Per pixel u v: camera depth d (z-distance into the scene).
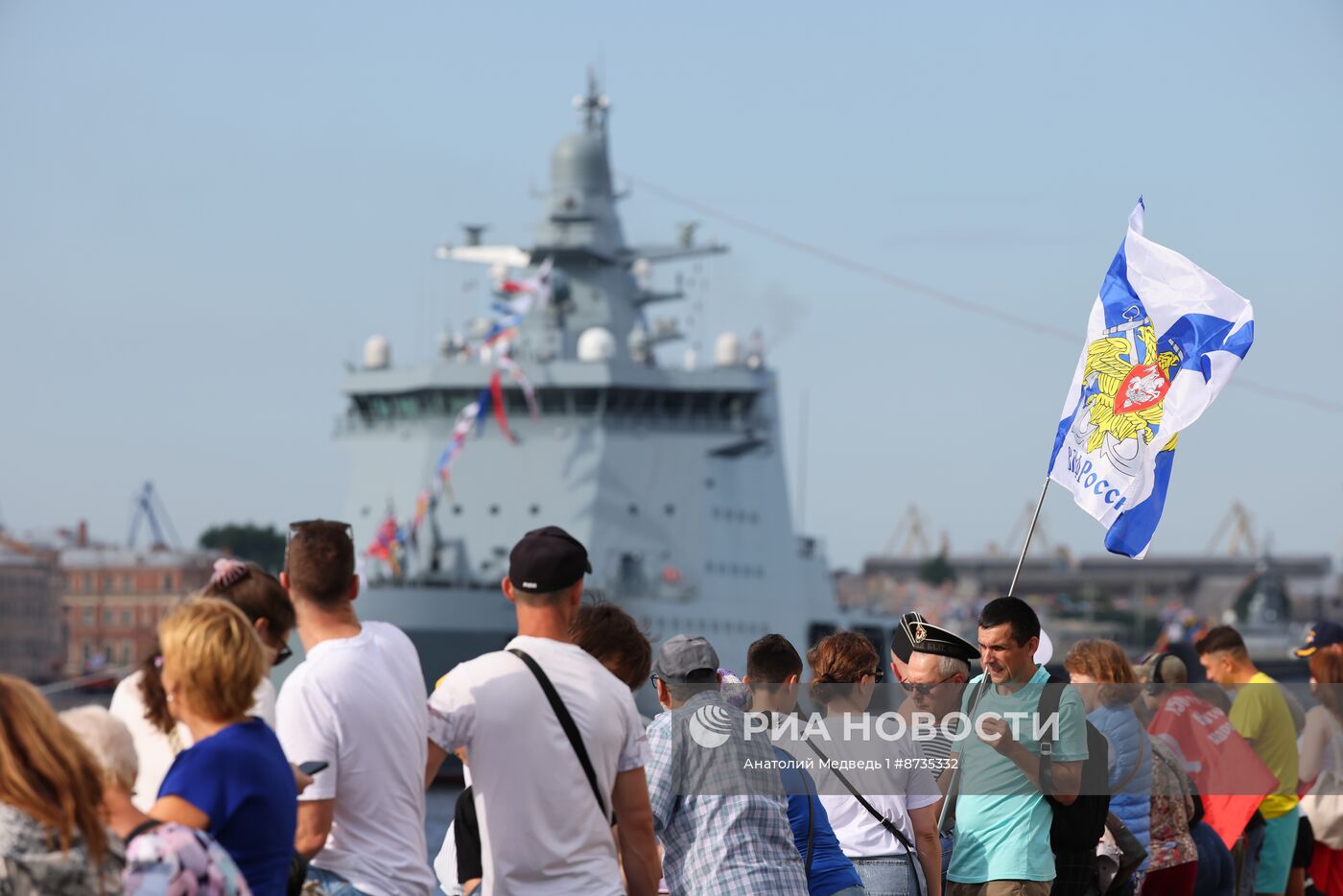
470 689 16.19
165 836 13.09
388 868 15.74
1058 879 20.61
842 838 19.78
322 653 15.95
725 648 85.00
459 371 83.75
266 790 13.98
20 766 12.87
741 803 17.97
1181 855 23.77
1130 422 22.09
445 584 81.12
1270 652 181.12
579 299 90.75
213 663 14.03
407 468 84.94
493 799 16.02
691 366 91.12
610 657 17.94
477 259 89.94
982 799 20.33
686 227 90.75
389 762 15.83
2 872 12.82
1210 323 21.84
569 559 16.53
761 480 90.25
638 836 16.78
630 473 83.44
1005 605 20.06
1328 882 28.89
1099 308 22.48
